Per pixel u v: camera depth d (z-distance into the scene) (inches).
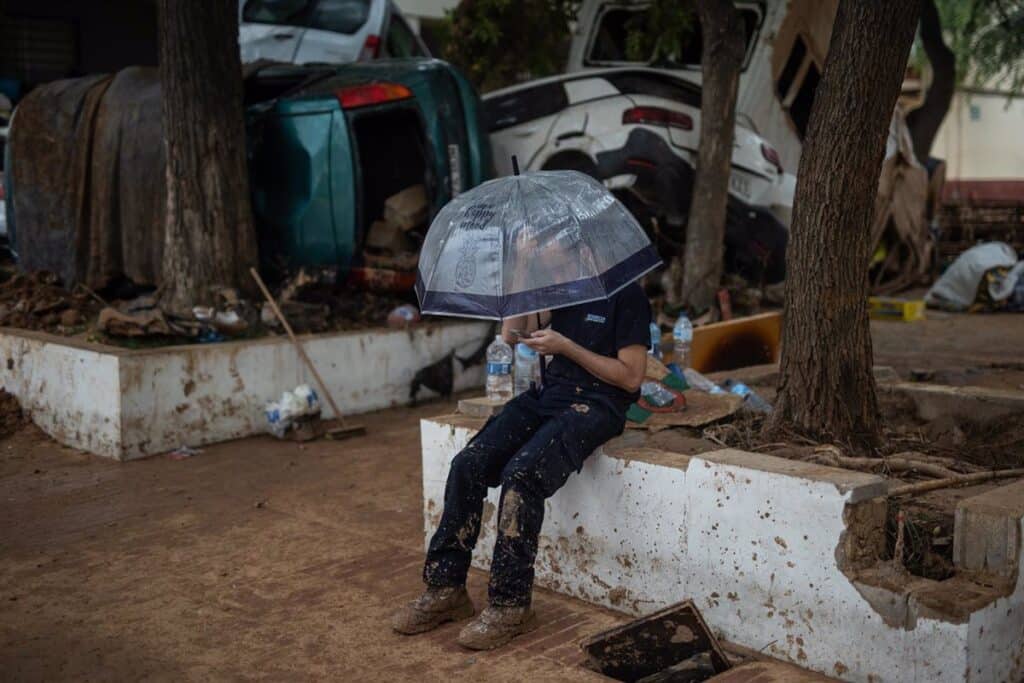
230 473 250.5
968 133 1075.9
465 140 331.6
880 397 211.6
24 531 210.1
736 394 207.6
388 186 354.6
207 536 205.8
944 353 386.6
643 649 145.6
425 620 157.8
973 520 134.9
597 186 159.8
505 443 159.2
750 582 146.1
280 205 335.9
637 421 186.1
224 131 302.8
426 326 326.3
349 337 305.4
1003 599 130.0
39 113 357.4
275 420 279.9
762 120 413.7
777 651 143.9
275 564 189.5
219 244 303.9
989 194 987.9
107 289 344.8
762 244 392.5
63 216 350.0
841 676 137.1
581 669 144.9
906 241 566.3
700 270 360.2
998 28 767.7
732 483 146.5
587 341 157.5
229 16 301.7
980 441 192.9
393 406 318.7
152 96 327.0
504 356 195.0
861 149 168.7
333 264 332.8
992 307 516.7
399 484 239.9
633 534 160.6
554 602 168.9
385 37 451.5
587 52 442.0
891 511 149.4
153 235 323.6
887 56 165.0
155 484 241.9
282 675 144.8
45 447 277.4
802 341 176.4
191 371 272.1
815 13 423.8
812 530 138.5
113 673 146.0
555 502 171.3
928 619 127.8
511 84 482.3
